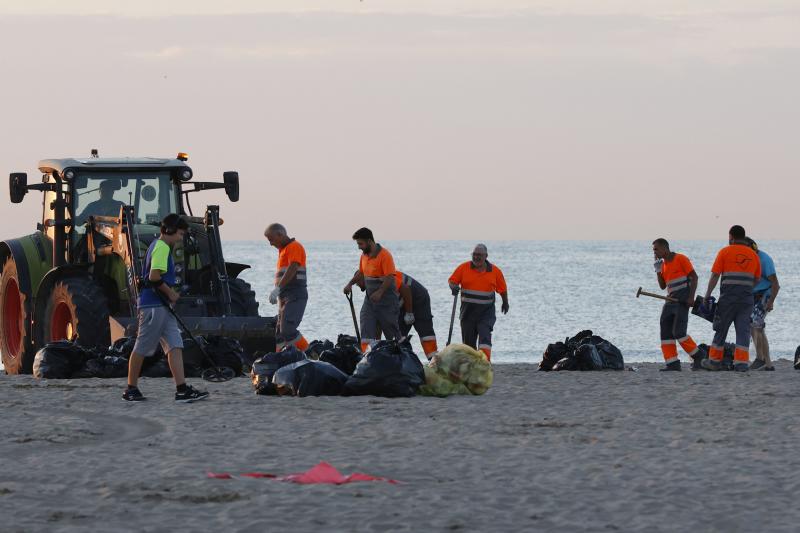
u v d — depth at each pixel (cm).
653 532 2472
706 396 5162
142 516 2588
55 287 6725
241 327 6350
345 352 5616
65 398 4991
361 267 6531
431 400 5034
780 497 2831
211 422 4222
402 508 2675
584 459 3394
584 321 18625
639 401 4969
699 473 3159
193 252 6750
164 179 7175
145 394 5188
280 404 4822
